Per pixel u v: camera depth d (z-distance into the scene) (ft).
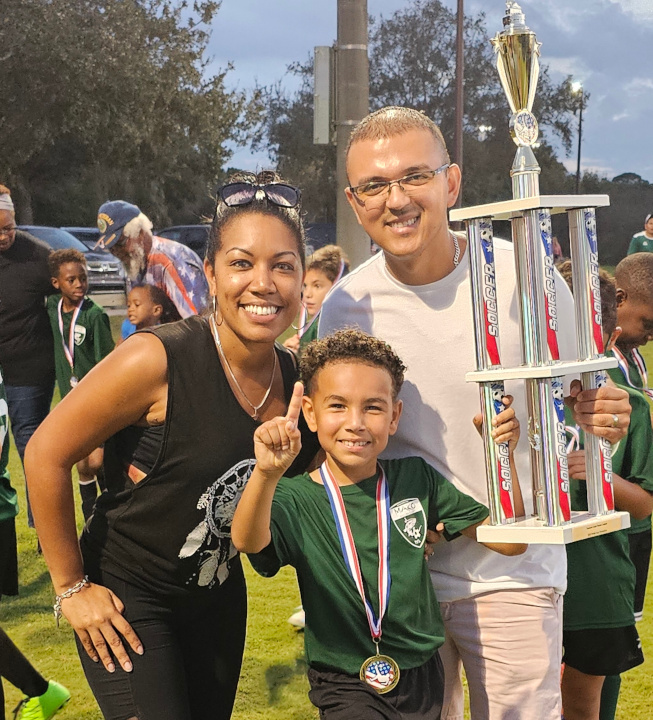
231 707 8.32
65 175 97.04
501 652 7.89
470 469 7.95
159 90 87.86
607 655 9.42
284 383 7.74
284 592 16.05
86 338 18.97
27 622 14.82
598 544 9.27
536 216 6.52
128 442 7.30
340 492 7.61
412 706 7.39
